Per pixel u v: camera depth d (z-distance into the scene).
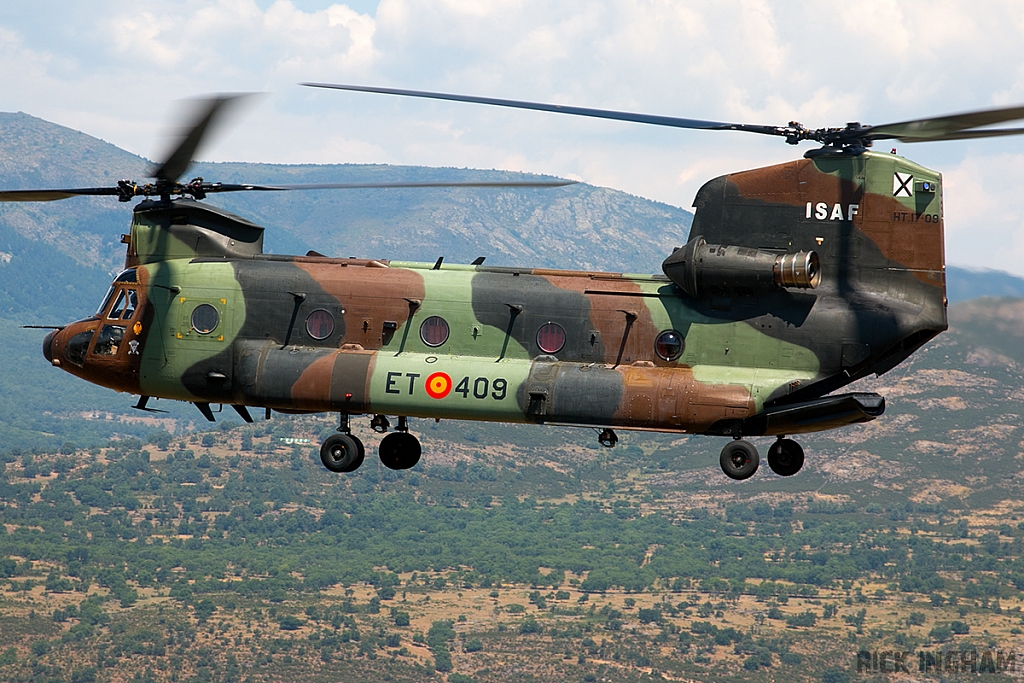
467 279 68.56
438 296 68.25
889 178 65.38
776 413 63.25
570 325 66.75
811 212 66.12
